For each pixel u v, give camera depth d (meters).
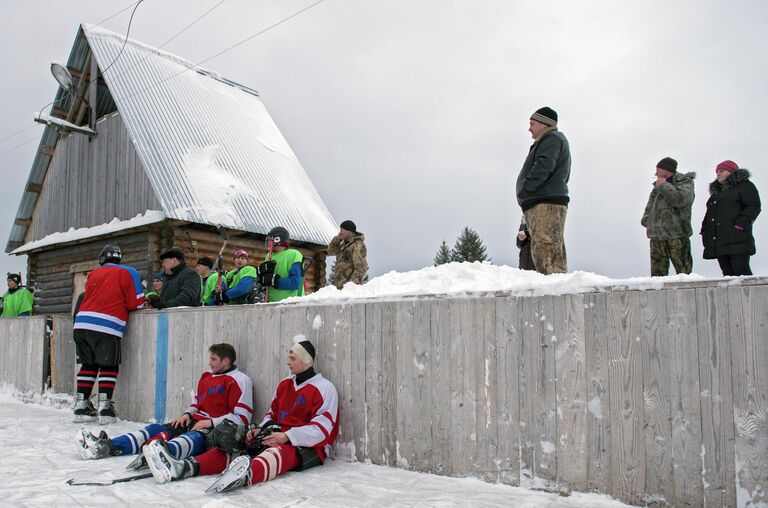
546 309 3.78
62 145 14.38
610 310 3.54
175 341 6.14
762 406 3.05
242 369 5.48
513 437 3.83
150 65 14.38
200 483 3.98
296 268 6.78
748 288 3.13
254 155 14.34
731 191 5.51
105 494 3.71
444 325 4.20
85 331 6.37
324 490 3.77
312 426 4.38
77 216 13.52
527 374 3.81
